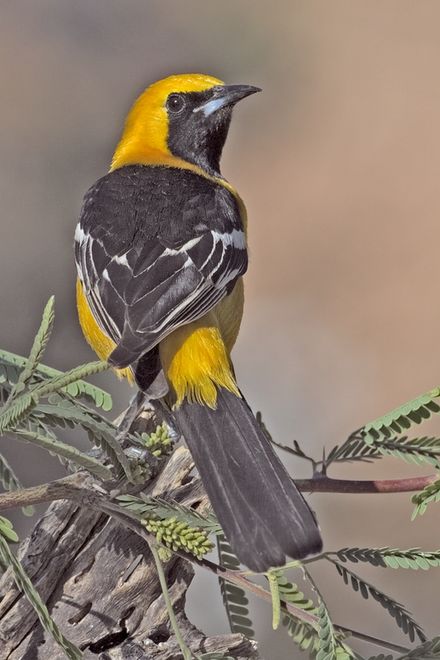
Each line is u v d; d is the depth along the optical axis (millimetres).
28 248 17422
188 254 7973
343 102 23531
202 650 6125
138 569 6188
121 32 23594
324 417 16781
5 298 16500
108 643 6176
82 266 8188
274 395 17141
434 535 13836
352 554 5832
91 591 6172
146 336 7199
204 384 7227
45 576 6160
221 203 8633
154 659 6102
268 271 19469
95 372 5242
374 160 21750
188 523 5863
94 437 5828
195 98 10156
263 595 5598
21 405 5160
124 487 6066
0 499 5594
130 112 10445
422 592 12977
